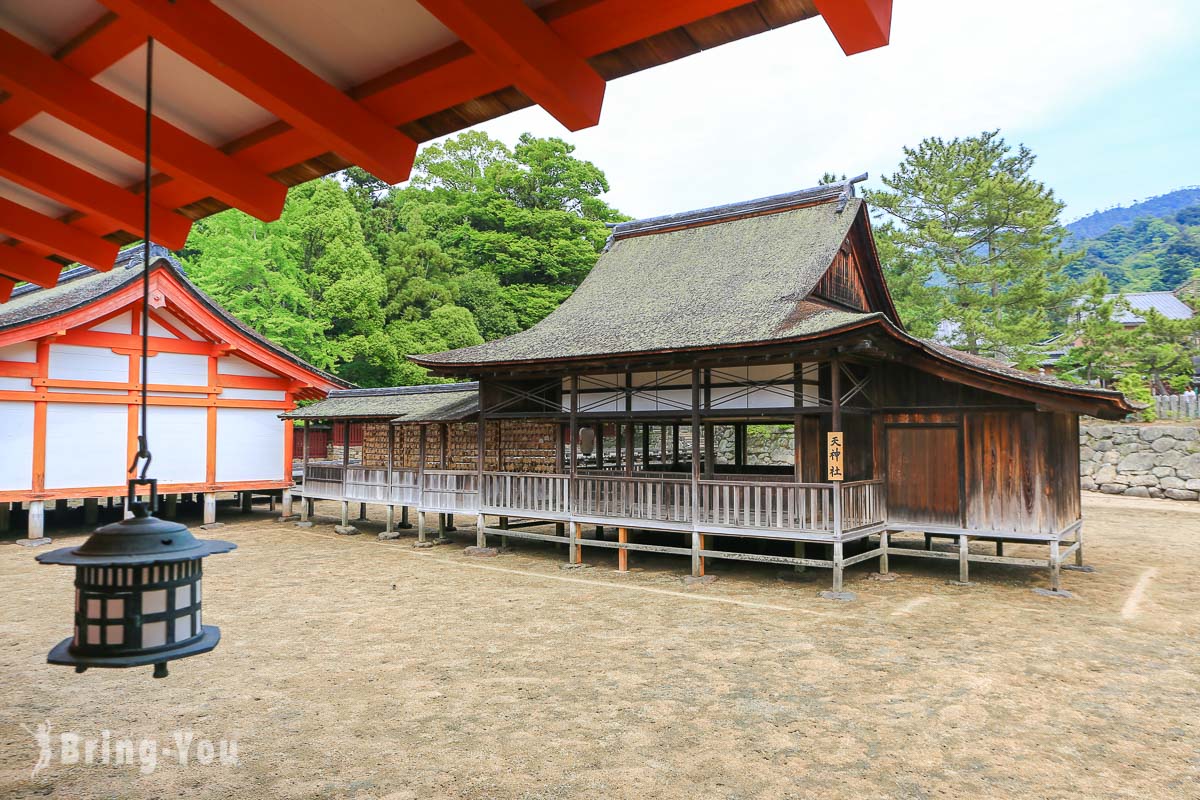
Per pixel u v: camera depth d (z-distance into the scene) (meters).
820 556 14.08
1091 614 9.79
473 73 2.48
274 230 27.81
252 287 27.98
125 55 2.56
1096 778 5.24
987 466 11.70
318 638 8.91
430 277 33.53
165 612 2.33
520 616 9.97
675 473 14.37
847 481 12.01
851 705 6.65
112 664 2.23
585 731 6.11
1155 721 6.25
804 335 10.41
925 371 12.11
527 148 38.53
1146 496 21.81
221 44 2.26
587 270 36.66
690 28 2.12
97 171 3.47
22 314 16.30
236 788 5.09
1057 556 11.01
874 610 10.09
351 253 28.89
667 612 10.13
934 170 28.03
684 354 11.82
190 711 6.55
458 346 30.36
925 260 27.78
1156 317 25.73
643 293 16.03
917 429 12.35
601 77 2.38
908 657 8.02
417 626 9.46
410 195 38.50
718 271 15.63
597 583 12.16
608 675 7.51
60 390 16.27
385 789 5.09
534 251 35.47
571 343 13.85
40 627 9.28
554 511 13.94
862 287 16.36
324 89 2.59
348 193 34.22
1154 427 22.12
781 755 5.64
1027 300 26.20
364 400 19.78
